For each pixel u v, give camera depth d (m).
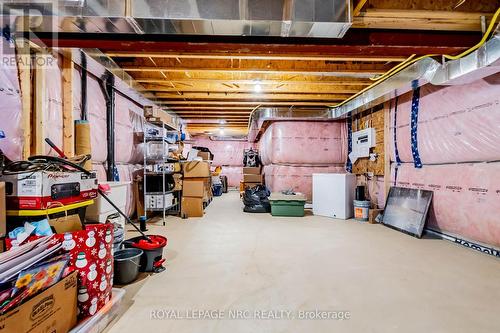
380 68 3.28
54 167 1.50
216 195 8.12
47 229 1.38
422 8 2.09
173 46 2.37
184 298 1.71
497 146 2.50
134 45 2.34
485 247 2.65
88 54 2.49
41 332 1.06
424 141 3.43
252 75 3.69
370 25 2.26
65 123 2.60
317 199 4.77
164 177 3.89
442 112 3.13
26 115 2.05
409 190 3.70
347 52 2.50
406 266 2.24
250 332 1.36
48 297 1.11
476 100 2.68
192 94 4.53
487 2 2.14
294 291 1.80
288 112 5.35
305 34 2.04
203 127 8.43
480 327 1.39
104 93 3.39
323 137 5.95
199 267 2.22
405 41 2.37
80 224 1.70
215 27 1.93
